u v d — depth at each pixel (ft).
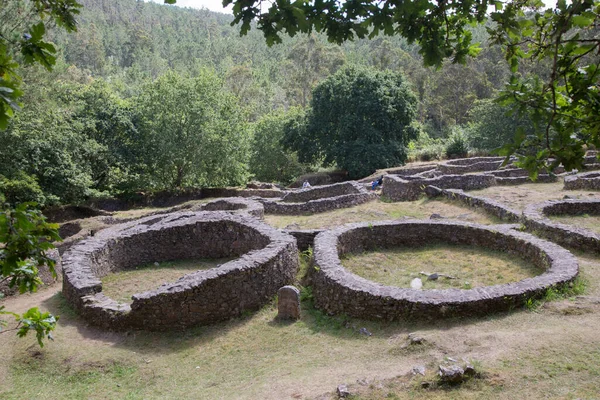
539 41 12.33
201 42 379.76
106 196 102.22
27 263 12.07
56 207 85.71
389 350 24.53
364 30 11.55
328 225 54.08
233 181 116.06
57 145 84.79
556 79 10.50
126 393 23.89
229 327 30.63
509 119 121.80
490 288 27.99
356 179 119.14
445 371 19.67
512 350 21.67
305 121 128.36
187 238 46.37
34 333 29.71
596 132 10.02
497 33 12.50
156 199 103.71
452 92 194.70
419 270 37.09
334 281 31.22
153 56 324.80
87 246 41.60
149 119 107.14
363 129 116.37
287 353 26.66
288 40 364.17
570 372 19.48
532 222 42.14
